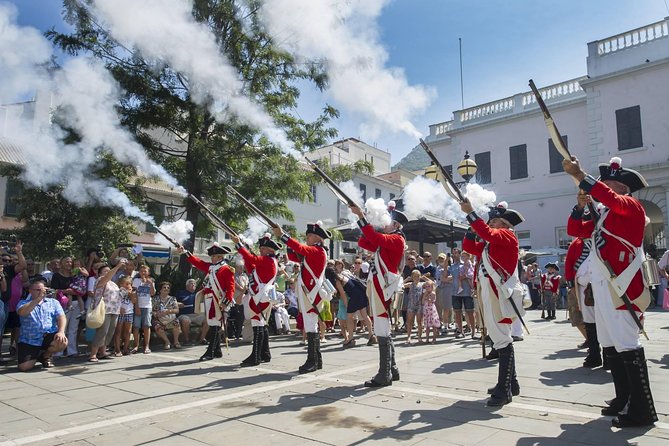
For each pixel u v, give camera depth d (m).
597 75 21.88
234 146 11.02
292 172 11.53
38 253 13.15
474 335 9.78
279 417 4.44
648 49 20.78
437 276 10.68
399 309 10.95
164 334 9.22
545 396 4.92
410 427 4.07
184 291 10.59
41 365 7.41
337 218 28.61
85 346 9.26
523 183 24.48
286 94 10.87
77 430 4.18
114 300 8.11
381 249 5.74
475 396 5.04
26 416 4.63
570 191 23.09
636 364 3.92
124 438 3.96
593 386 5.31
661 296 17.02
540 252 20.27
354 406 4.76
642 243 4.06
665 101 20.33
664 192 20.16
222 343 9.85
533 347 8.09
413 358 7.44
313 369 6.57
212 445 3.76
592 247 4.20
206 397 5.25
